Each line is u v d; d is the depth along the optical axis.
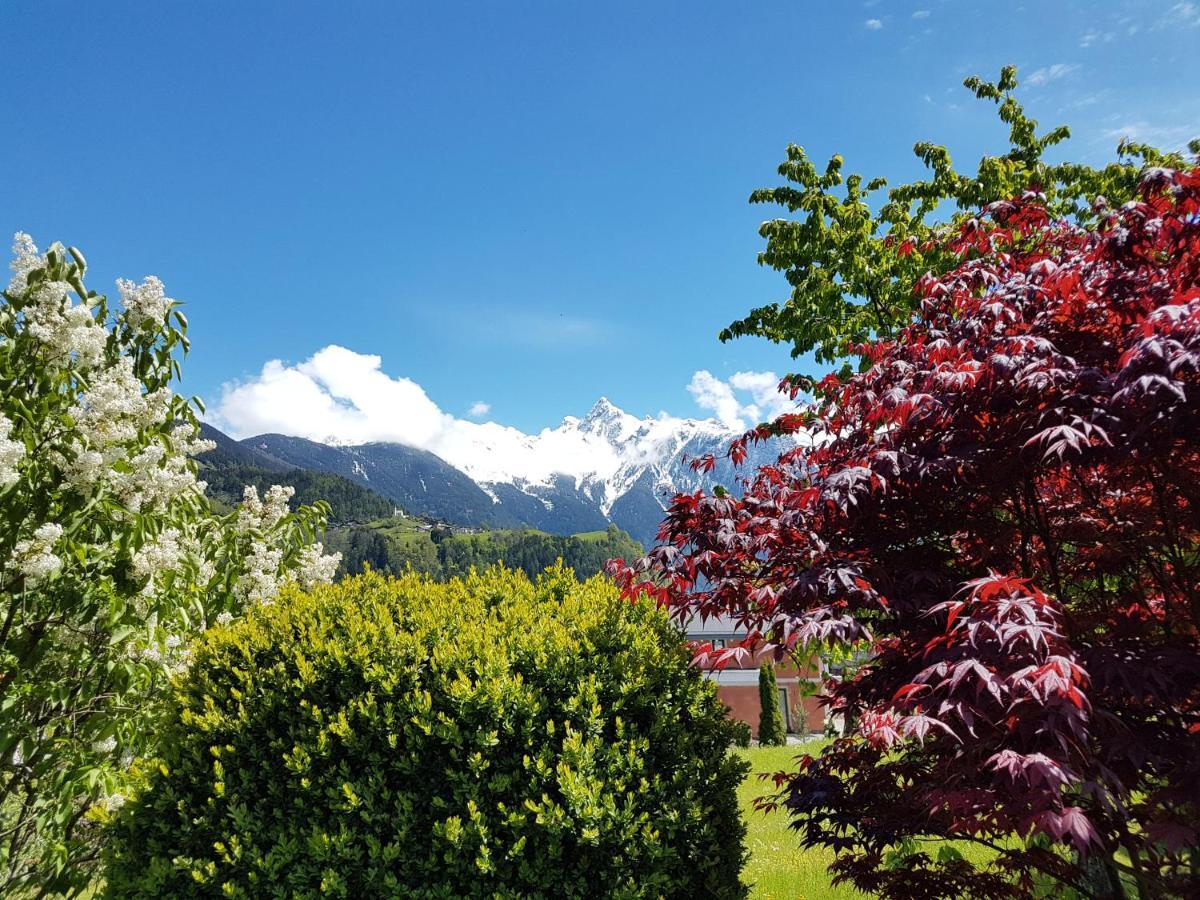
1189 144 8.80
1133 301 3.35
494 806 3.75
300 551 6.81
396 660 4.07
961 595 3.45
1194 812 2.75
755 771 13.16
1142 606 3.57
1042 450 3.19
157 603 4.59
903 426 3.58
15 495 4.10
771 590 3.58
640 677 4.11
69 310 4.30
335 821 3.78
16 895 4.70
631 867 3.63
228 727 4.05
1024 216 4.54
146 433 4.69
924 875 3.84
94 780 4.16
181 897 3.75
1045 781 2.60
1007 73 11.50
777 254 11.44
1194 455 3.14
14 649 4.45
